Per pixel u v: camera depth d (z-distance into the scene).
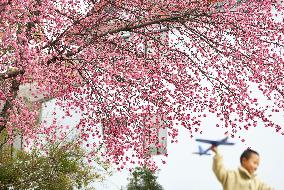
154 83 13.19
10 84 12.80
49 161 15.06
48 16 12.61
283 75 12.84
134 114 13.14
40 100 17.05
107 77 12.77
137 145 13.04
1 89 11.85
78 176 16.22
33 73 11.03
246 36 12.52
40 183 14.84
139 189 17.92
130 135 13.16
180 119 13.20
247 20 12.62
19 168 14.73
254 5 13.25
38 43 12.28
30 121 11.92
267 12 13.30
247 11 12.89
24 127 11.89
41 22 12.67
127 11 13.44
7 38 10.85
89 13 13.24
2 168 14.59
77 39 13.00
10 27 11.22
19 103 11.66
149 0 13.04
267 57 13.02
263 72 14.23
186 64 13.80
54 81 12.27
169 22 12.91
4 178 14.51
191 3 12.80
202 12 12.27
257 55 12.83
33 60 10.59
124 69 12.67
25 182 14.67
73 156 16.03
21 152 15.44
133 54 13.03
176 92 13.47
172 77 13.34
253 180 5.64
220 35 13.34
